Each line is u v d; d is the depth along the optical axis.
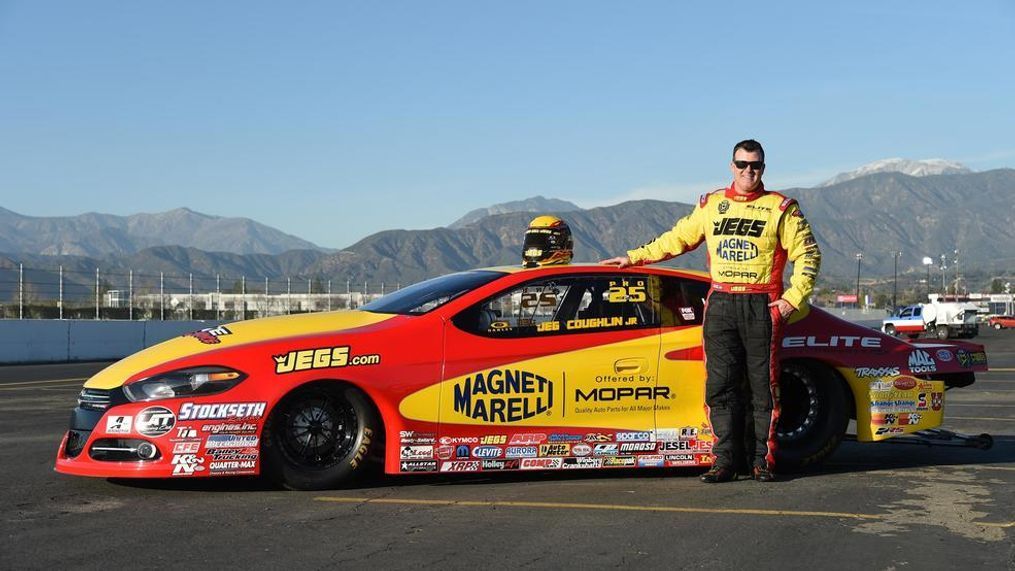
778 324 5.65
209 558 3.95
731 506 5.01
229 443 5.19
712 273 5.73
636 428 5.76
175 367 5.21
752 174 5.62
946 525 4.60
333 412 5.41
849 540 4.30
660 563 3.91
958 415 9.89
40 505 4.96
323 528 4.48
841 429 6.22
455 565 3.85
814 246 5.63
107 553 4.03
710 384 5.70
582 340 5.72
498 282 5.71
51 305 29.58
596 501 5.13
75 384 14.43
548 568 3.81
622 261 5.93
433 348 5.48
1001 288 198.50
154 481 5.60
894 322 54.28
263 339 5.39
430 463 5.45
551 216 6.55
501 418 5.56
